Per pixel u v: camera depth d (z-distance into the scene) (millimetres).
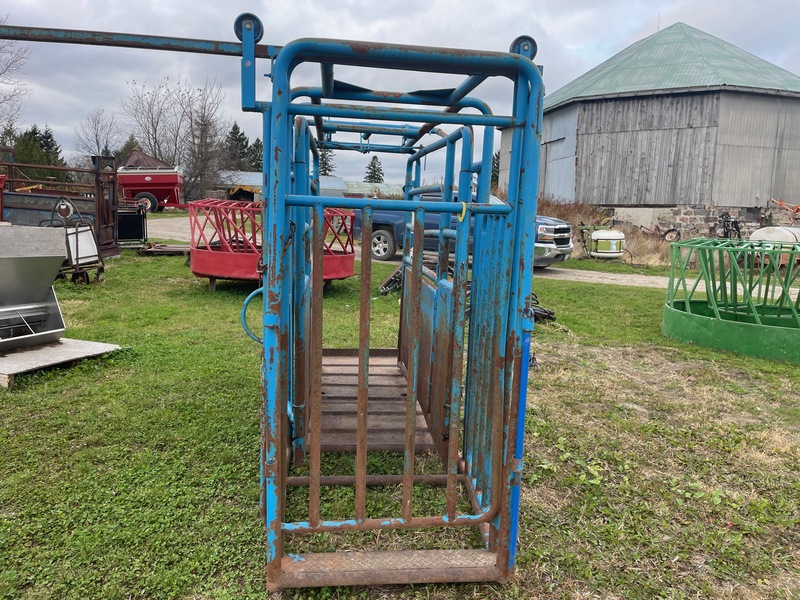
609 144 22391
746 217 21406
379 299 8734
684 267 6914
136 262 11883
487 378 2414
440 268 3201
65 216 9102
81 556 2256
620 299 9789
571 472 3227
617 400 4500
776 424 4102
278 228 1854
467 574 2205
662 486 3078
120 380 4387
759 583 2334
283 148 1816
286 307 2229
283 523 2117
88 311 6945
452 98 2160
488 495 2418
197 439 3359
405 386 4250
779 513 2859
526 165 1950
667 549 2533
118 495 2725
